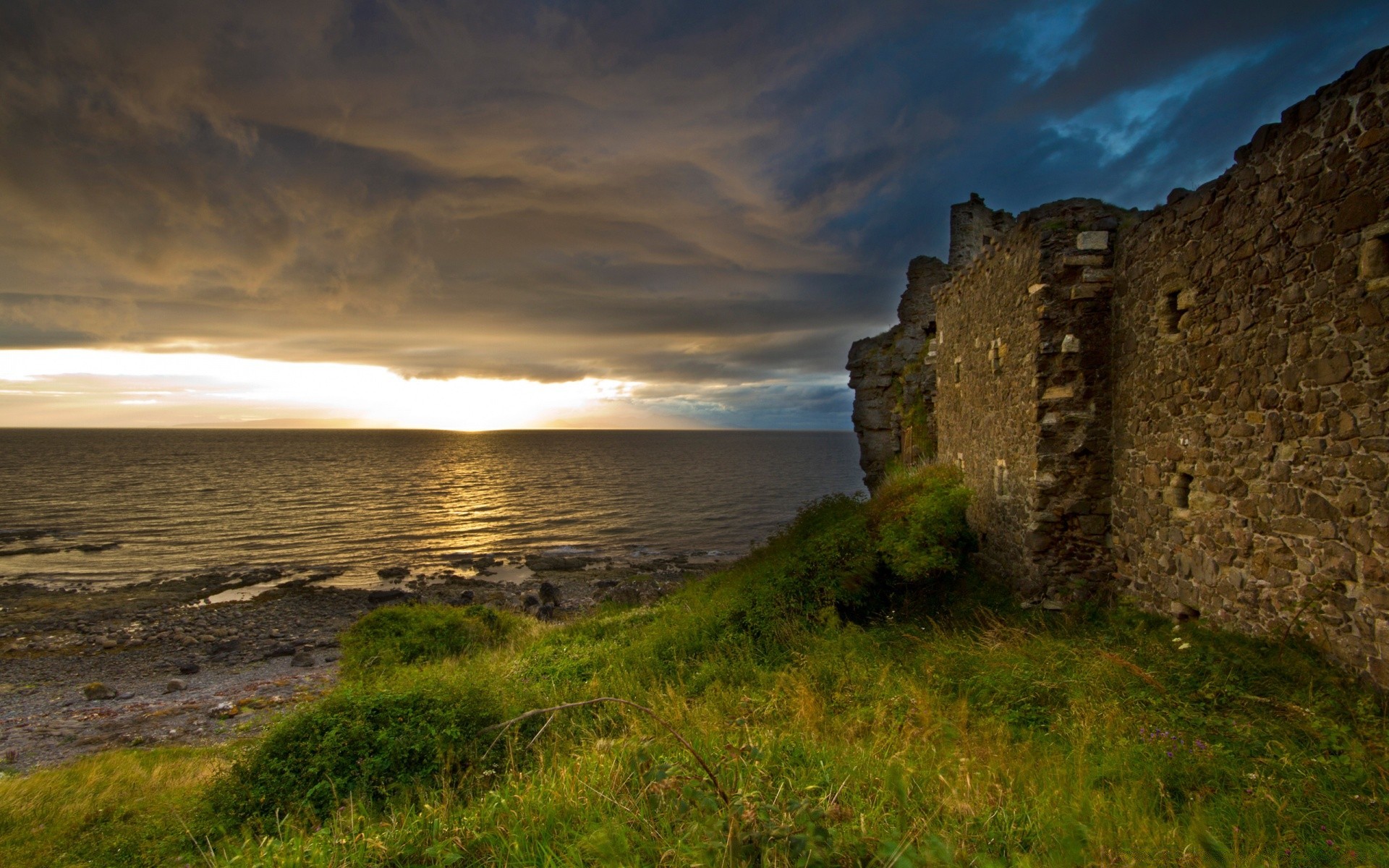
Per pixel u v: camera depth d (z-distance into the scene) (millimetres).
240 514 69188
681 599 15523
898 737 5449
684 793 3318
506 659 12586
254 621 29297
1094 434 9852
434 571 40938
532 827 3670
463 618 17047
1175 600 8180
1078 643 8000
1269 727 5230
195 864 5148
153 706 18391
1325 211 5762
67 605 32281
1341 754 4777
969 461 14125
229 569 41844
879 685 7258
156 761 12508
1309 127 5945
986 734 5617
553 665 10727
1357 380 5473
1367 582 5402
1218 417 7324
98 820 7793
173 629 27812
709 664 9188
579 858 3197
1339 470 5668
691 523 62094
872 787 3996
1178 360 8094
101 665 23359
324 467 136625
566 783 4215
